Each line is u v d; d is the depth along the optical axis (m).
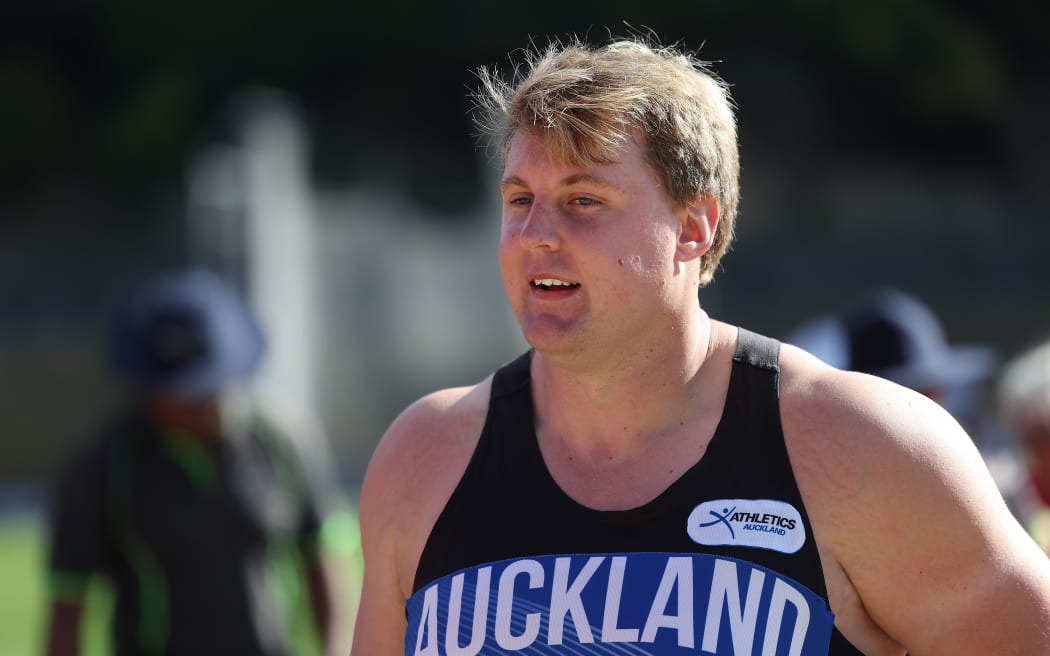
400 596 7.62
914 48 156.75
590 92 6.72
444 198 156.00
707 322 7.31
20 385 132.75
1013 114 161.62
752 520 6.71
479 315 114.69
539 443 7.26
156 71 161.00
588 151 6.67
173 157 158.38
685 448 6.96
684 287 7.00
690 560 6.65
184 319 13.91
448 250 131.00
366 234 135.75
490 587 6.92
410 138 160.00
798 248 149.62
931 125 159.25
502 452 7.30
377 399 106.44
